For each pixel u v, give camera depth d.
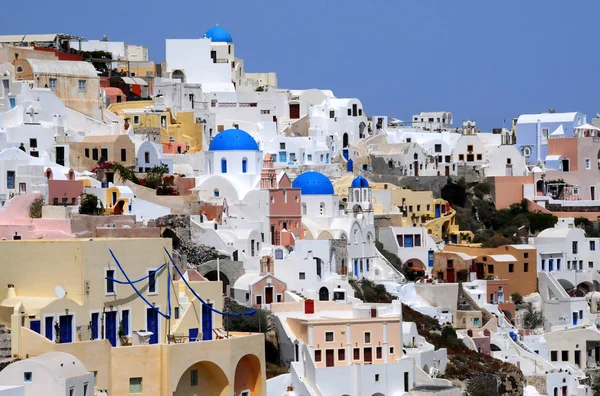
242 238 198.25
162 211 196.50
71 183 186.62
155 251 135.12
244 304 183.88
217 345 130.75
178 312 138.00
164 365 126.06
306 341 170.75
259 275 188.75
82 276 127.38
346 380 169.50
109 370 124.88
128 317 131.62
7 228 166.00
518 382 195.00
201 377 131.38
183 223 194.62
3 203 180.12
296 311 181.50
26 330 121.94
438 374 184.75
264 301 187.25
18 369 115.75
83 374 118.00
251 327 170.88
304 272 197.62
